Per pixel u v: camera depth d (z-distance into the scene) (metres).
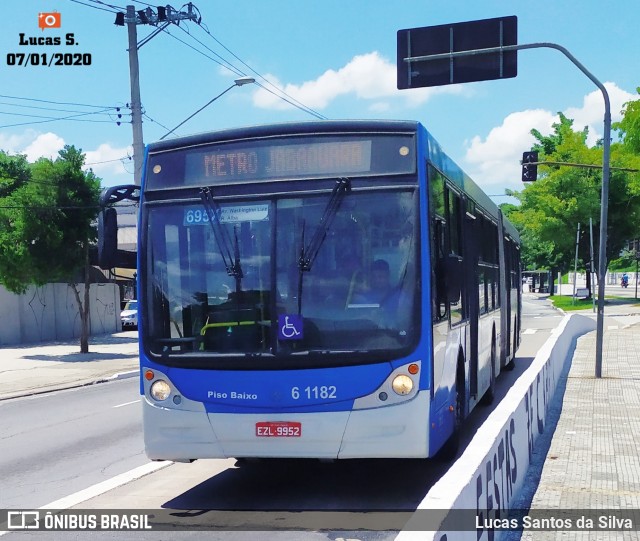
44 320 35.50
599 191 57.97
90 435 11.94
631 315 45.12
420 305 6.84
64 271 28.05
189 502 7.34
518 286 19.88
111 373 22.62
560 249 62.53
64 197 27.66
